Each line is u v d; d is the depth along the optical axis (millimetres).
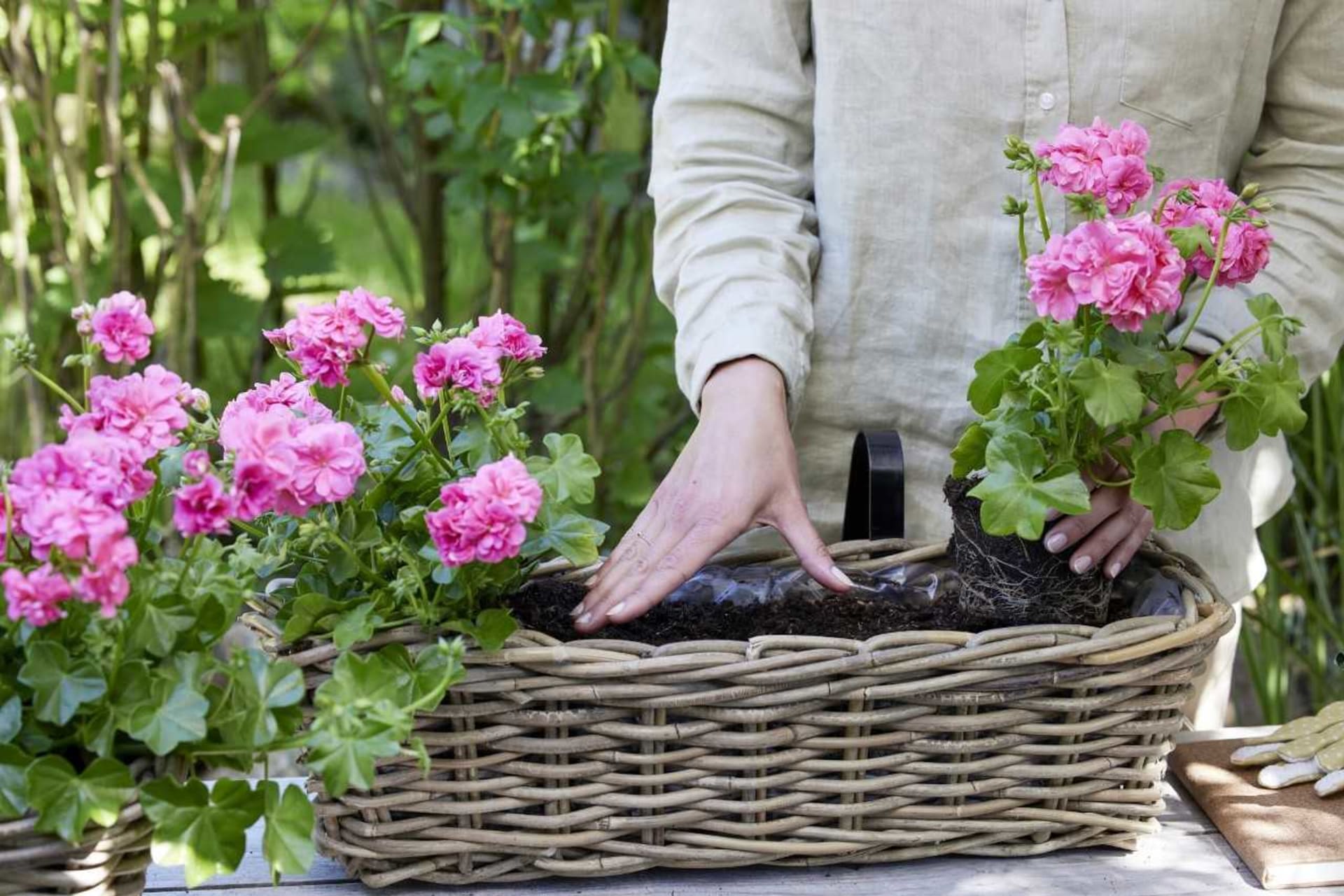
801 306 1356
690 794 1092
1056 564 1178
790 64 1440
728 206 1397
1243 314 1304
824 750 1099
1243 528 1567
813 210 1467
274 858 940
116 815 914
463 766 1069
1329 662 2346
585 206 2900
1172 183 1230
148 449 970
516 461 1019
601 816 1092
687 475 1249
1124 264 1037
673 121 1443
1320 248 1374
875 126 1387
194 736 918
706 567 1323
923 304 1429
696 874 1146
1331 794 1218
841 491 1522
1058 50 1346
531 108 2379
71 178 2676
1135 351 1108
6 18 2697
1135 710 1129
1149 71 1344
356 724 950
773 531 1526
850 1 1367
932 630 1188
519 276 3035
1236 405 1140
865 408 1476
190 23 2801
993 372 1133
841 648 1068
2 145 2768
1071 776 1138
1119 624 1104
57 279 2820
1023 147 1115
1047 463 1123
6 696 925
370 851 1091
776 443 1257
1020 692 1104
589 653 1049
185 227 2635
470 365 1086
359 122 3705
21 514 903
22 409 2980
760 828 1108
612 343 3123
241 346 3301
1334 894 1134
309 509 1059
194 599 963
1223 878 1154
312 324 1070
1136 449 1126
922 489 1505
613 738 1079
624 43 2508
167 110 2604
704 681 1062
